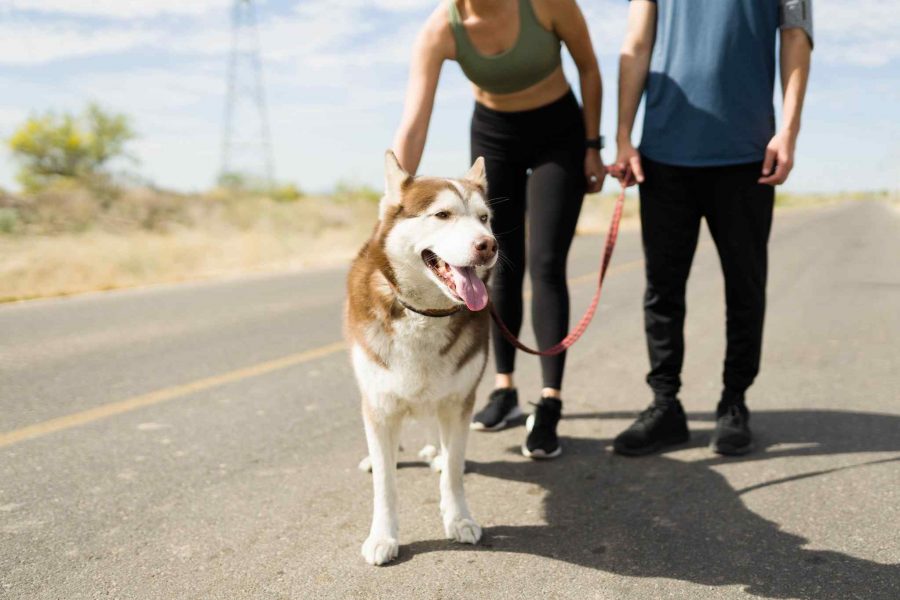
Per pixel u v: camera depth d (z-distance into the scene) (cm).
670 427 352
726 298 351
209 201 2227
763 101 329
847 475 308
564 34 342
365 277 278
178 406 430
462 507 273
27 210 1647
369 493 304
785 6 322
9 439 371
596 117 370
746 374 349
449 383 266
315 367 527
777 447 347
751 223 336
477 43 334
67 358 557
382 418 266
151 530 269
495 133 365
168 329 677
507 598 221
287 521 277
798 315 712
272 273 1159
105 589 228
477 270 267
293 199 2805
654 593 223
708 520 272
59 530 270
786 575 231
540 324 363
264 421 402
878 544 248
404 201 279
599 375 494
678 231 349
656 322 357
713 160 331
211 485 312
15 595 224
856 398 420
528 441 342
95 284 1032
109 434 379
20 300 861
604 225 2870
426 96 337
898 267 1159
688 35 333
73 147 2577
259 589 227
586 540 259
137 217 1856
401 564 245
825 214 4178
